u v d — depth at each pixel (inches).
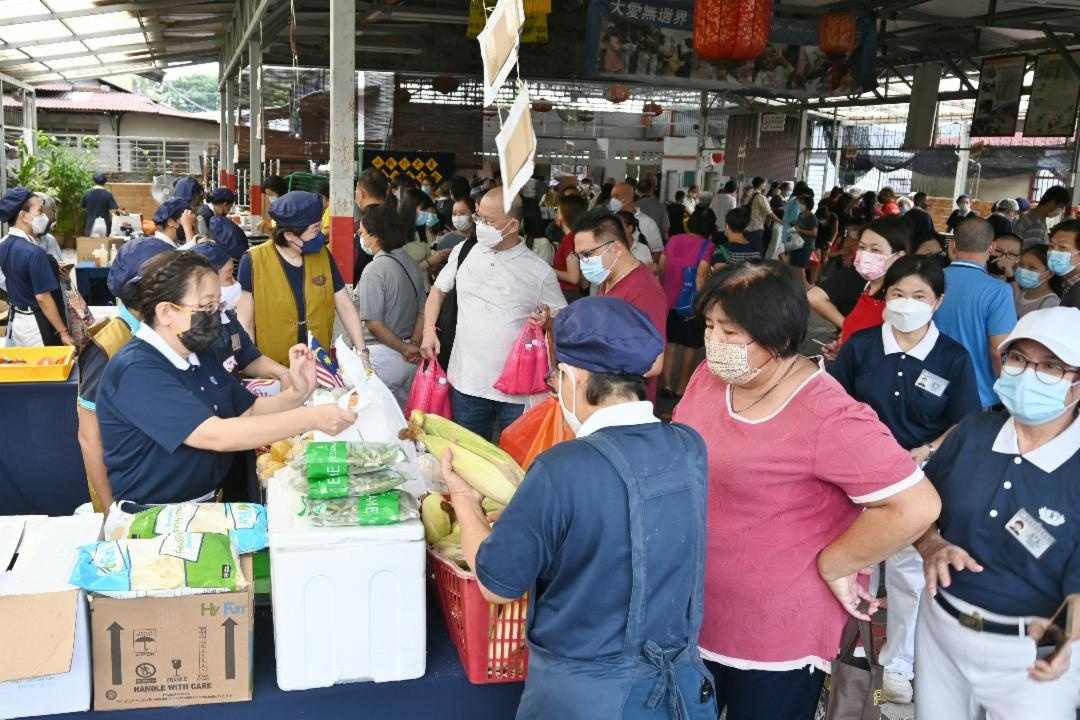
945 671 89.7
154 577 74.9
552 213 517.3
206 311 91.7
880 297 148.8
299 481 84.4
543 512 65.5
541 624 69.3
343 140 203.2
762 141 813.2
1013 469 82.4
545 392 152.2
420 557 80.4
